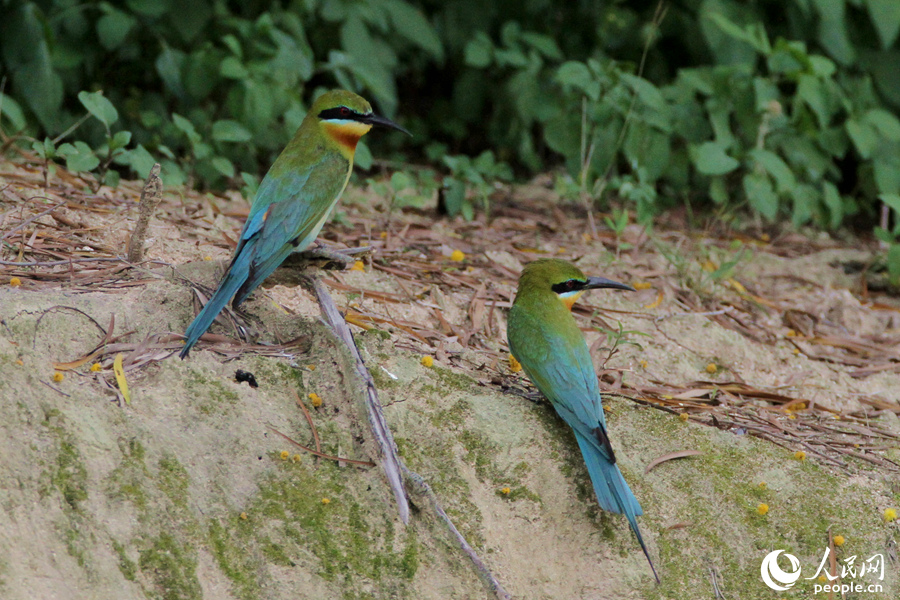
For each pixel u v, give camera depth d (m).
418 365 8.73
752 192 14.84
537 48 16.84
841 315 12.91
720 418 9.54
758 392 10.41
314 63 17.09
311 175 9.21
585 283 9.08
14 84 13.66
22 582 6.29
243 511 7.31
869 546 8.39
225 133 13.01
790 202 16.94
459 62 17.91
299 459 7.64
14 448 6.77
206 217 11.50
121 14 14.30
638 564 8.00
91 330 7.96
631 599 7.86
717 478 8.61
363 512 7.55
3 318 7.68
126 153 11.45
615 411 9.16
